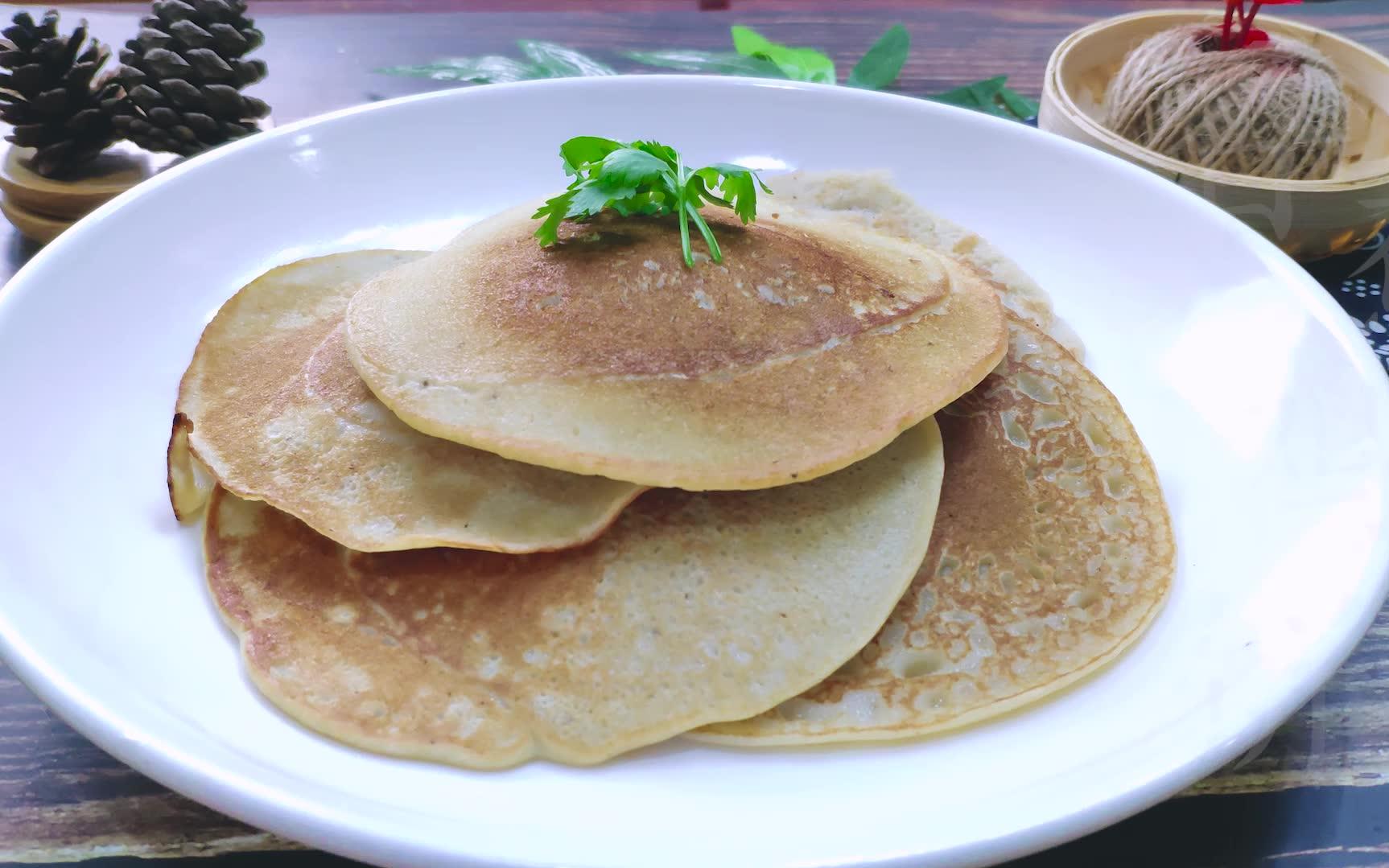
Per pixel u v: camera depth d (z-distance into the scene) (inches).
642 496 13.2
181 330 15.2
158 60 18.0
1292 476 13.7
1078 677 12.5
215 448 13.3
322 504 12.8
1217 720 11.5
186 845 11.7
